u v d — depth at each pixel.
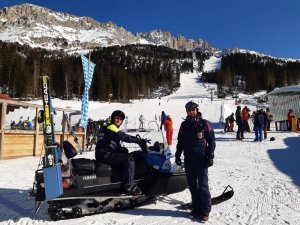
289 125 22.81
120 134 5.80
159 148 6.52
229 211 5.90
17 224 5.24
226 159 11.48
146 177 6.12
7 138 11.85
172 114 49.91
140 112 53.50
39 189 5.38
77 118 17.64
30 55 106.88
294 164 10.38
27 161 11.48
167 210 5.96
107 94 100.75
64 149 5.54
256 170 9.47
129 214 5.73
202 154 5.45
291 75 152.12
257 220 5.44
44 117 5.30
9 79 88.50
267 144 15.65
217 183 7.87
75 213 5.43
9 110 15.01
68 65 102.12
